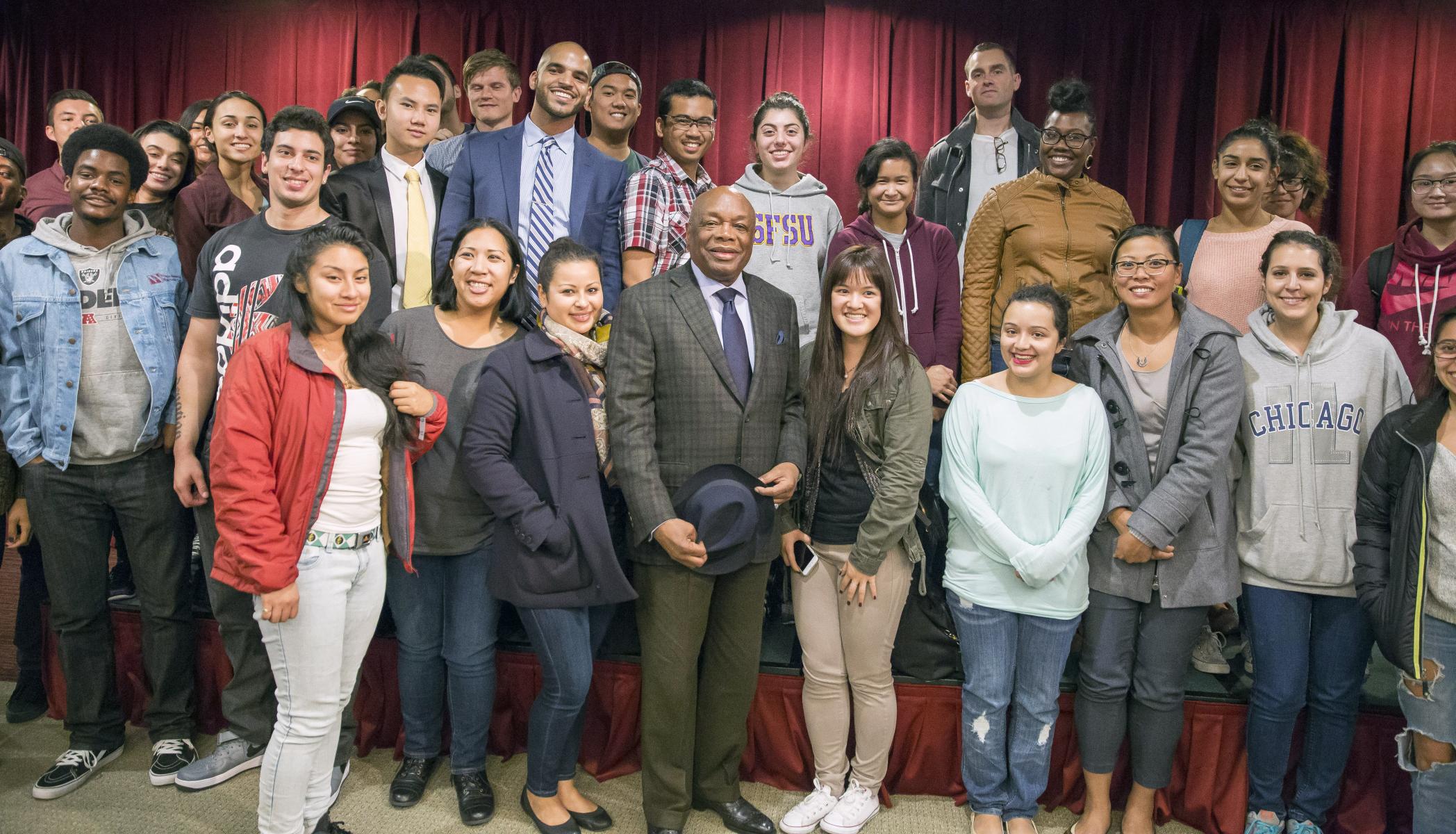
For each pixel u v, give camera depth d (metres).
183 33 5.67
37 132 5.81
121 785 2.42
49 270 2.33
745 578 2.16
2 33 5.81
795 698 2.46
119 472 2.38
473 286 2.18
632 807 2.39
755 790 2.49
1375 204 4.77
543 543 2.02
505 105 3.37
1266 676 2.21
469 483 2.22
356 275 1.90
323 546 1.88
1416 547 1.93
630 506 2.06
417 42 5.44
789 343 2.23
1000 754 2.24
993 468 2.18
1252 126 2.66
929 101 5.02
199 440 2.38
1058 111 2.77
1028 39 4.99
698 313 2.11
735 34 5.14
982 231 2.85
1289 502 2.18
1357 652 2.17
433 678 2.35
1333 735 2.21
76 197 2.29
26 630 2.75
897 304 2.57
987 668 2.21
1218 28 4.85
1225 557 2.17
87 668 2.45
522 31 5.34
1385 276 2.75
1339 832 2.32
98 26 5.74
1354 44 4.73
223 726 2.67
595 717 2.52
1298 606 2.19
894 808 2.41
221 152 3.07
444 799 2.38
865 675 2.28
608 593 2.04
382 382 1.99
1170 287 2.18
